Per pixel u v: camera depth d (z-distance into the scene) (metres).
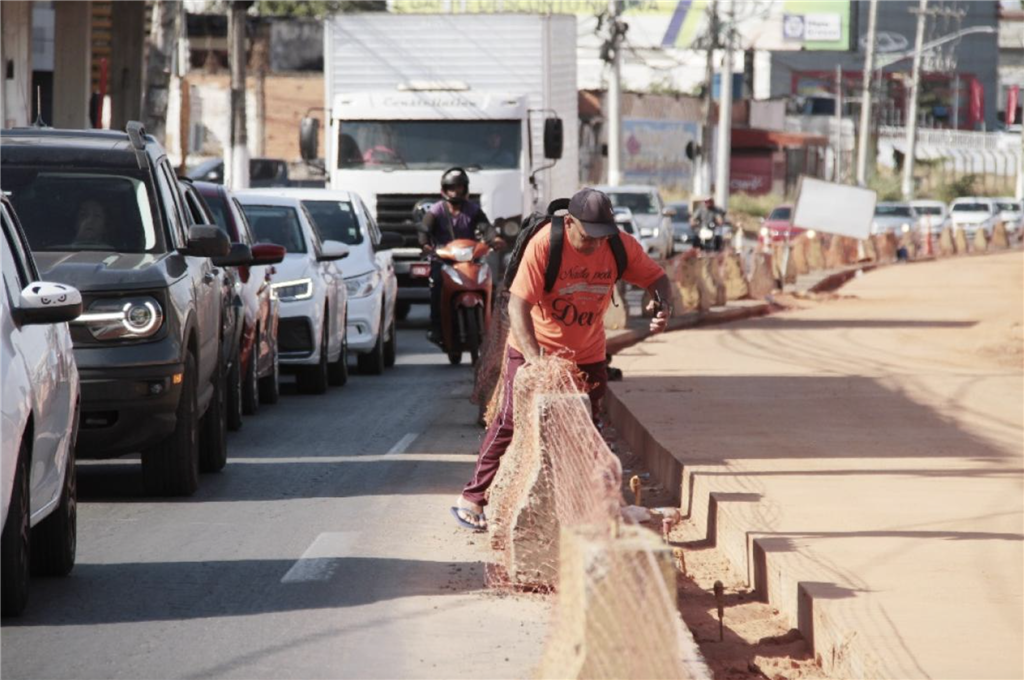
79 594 19.75
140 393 25.02
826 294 88.25
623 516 15.09
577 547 11.31
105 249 27.25
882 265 127.50
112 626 18.19
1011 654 15.34
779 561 19.53
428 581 20.61
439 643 17.61
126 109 82.44
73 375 20.91
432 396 43.84
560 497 18.59
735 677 16.45
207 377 28.58
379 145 64.12
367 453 32.53
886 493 24.70
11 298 18.72
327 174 65.56
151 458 26.53
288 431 36.00
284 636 17.83
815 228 87.94
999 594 17.81
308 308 42.88
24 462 18.03
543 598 19.72
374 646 17.45
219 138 189.12
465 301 43.00
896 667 14.88
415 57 66.06
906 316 70.25
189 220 30.83
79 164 28.38
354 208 52.59
